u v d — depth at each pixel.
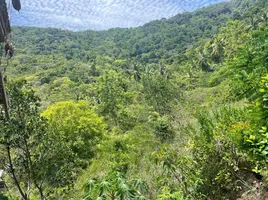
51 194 6.75
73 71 68.62
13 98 5.70
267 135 2.20
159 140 9.66
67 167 6.89
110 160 8.73
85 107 18.00
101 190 2.22
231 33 42.72
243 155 3.09
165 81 19.09
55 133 7.08
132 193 2.18
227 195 2.98
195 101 15.75
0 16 3.04
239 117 3.30
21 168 6.23
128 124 19.78
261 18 36.03
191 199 2.95
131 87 37.59
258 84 2.90
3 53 3.21
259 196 2.65
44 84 52.38
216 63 42.56
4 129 5.46
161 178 3.43
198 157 3.23
